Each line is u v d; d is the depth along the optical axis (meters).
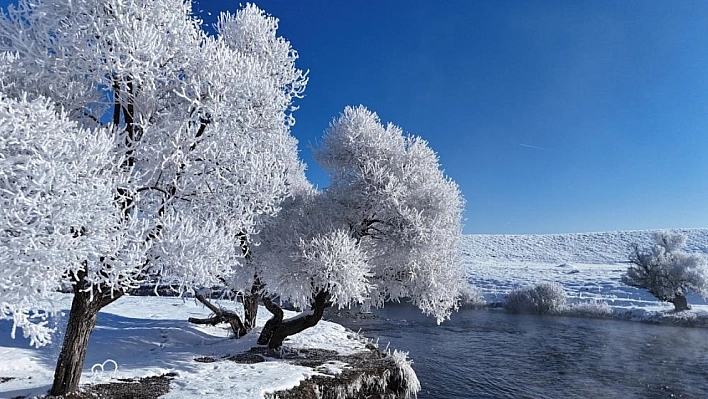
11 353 12.24
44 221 6.35
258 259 14.53
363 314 37.06
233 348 15.38
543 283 40.75
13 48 8.62
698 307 36.44
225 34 13.85
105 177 7.61
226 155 9.59
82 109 9.49
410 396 14.63
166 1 9.73
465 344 25.05
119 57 8.49
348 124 16.33
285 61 13.28
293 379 11.27
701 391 16.72
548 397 15.94
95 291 8.87
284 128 12.20
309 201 16.25
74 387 9.18
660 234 40.78
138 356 13.51
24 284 6.24
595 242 87.69
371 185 14.88
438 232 14.99
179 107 9.73
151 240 8.02
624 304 39.41
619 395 16.25
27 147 6.33
